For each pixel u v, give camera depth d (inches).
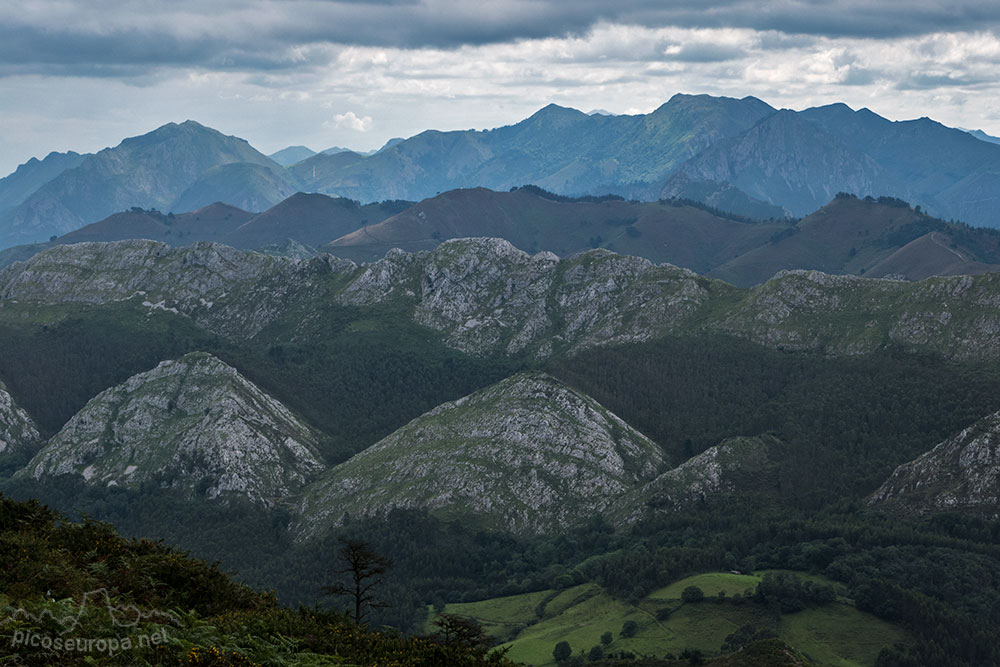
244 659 1558.8
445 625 2348.7
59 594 1656.0
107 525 2228.1
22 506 2187.5
